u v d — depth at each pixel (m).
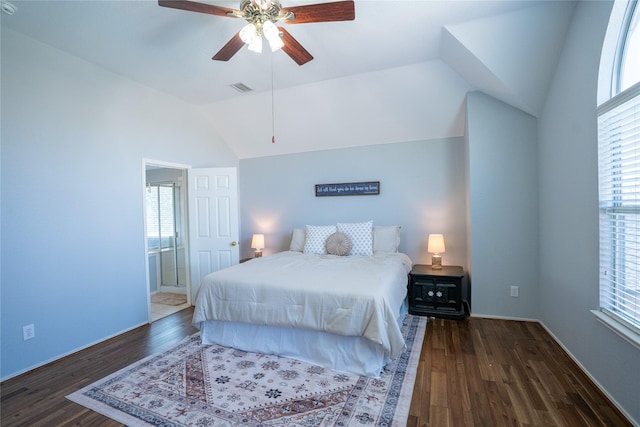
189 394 1.95
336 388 1.98
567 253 2.34
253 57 2.85
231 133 4.59
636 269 1.62
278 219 4.84
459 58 2.75
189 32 2.42
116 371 2.28
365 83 3.39
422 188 3.98
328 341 2.29
